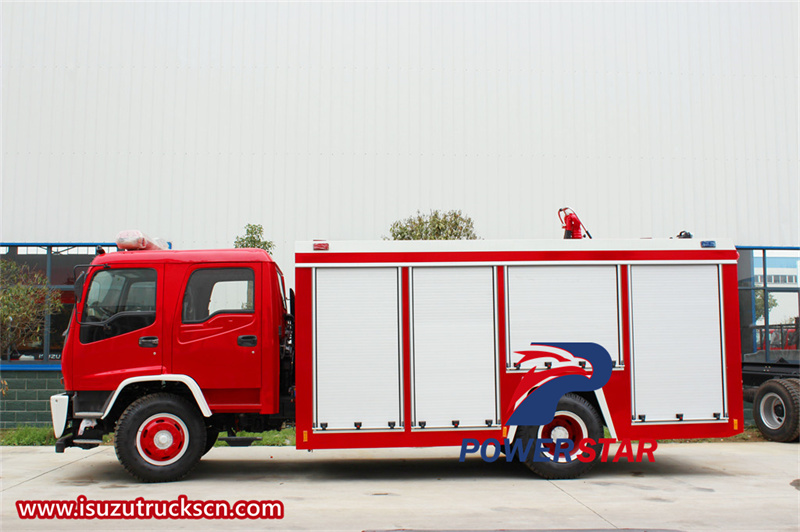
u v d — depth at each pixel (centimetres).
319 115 1263
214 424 775
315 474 803
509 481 751
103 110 1241
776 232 1295
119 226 1228
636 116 1293
